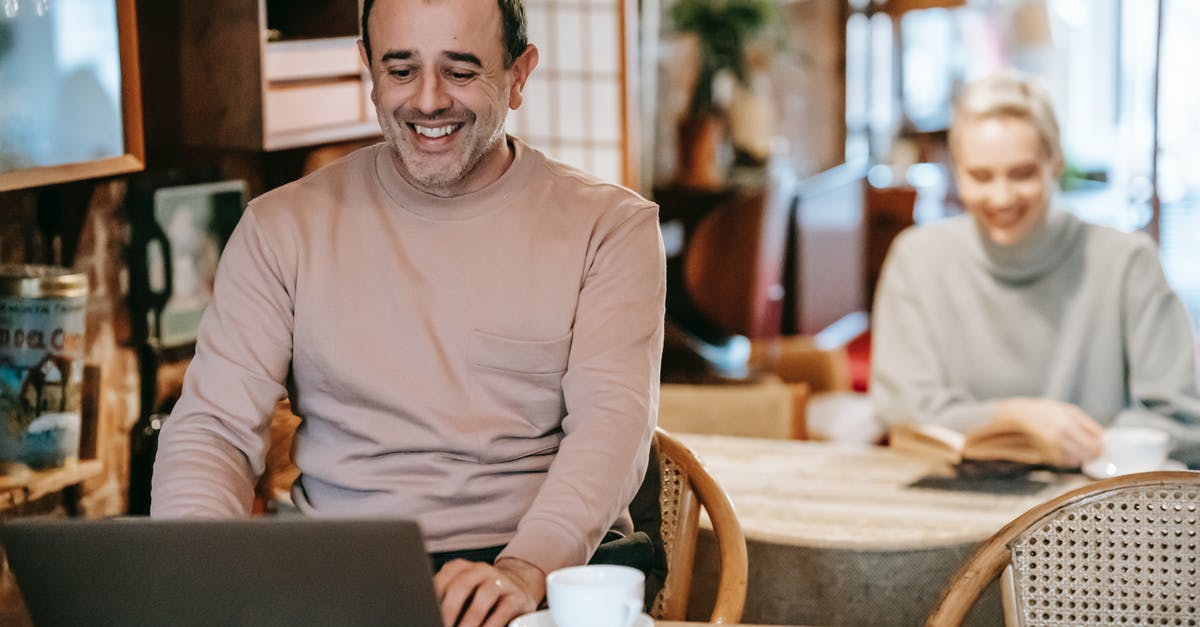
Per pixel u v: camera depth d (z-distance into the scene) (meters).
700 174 6.77
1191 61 8.17
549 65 4.39
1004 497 2.41
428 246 1.66
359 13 2.68
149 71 2.45
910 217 7.09
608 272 1.67
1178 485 1.59
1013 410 2.63
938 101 8.39
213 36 2.41
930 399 2.90
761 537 2.22
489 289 1.65
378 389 1.64
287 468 2.53
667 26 7.33
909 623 2.20
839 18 8.08
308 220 1.68
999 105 2.85
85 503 2.44
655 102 7.37
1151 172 5.77
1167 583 1.59
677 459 1.90
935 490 2.48
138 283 2.57
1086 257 2.92
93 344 2.46
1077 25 8.45
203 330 1.68
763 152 7.03
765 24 7.01
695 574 2.33
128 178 2.54
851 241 7.05
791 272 6.59
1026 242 2.90
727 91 7.02
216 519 1.17
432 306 1.65
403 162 1.65
